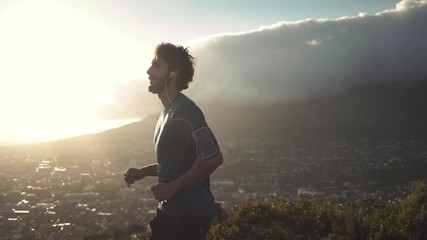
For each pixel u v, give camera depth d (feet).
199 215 12.32
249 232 22.56
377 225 22.65
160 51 12.62
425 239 21.93
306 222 23.27
